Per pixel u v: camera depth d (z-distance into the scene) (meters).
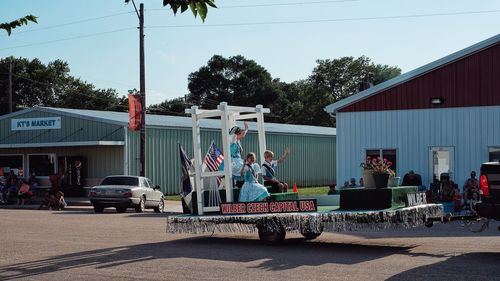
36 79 80.12
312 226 12.53
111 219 21.58
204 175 14.05
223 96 88.31
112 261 11.57
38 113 36.41
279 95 87.31
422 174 25.30
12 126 37.22
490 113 24.14
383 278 9.34
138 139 34.22
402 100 25.73
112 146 33.94
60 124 35.62
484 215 11.38
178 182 36.22
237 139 14.94
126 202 25.55
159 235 15.85
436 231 15.84
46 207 29.62
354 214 12.15
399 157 25.75
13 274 10.43
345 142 26.81
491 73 24.16
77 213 25.28
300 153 46.50
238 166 14.61
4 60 79.56
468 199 21.86
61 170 33.44
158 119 37.38
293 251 12.44
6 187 32.06
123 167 33.41
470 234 15.05
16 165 36.97
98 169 34.47
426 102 25.28
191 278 9.70
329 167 50.16
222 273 10.09
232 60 89.19
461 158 24.61
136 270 10.55
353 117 26.69
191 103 87.69
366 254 11.86
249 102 86.88
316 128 52.19
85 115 34.69
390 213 11.83
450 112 24.84
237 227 13.53
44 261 11.73
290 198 14.20
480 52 24.33
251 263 11.03
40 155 36.19
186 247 13.30
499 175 11.17
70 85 84.75
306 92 87.06
